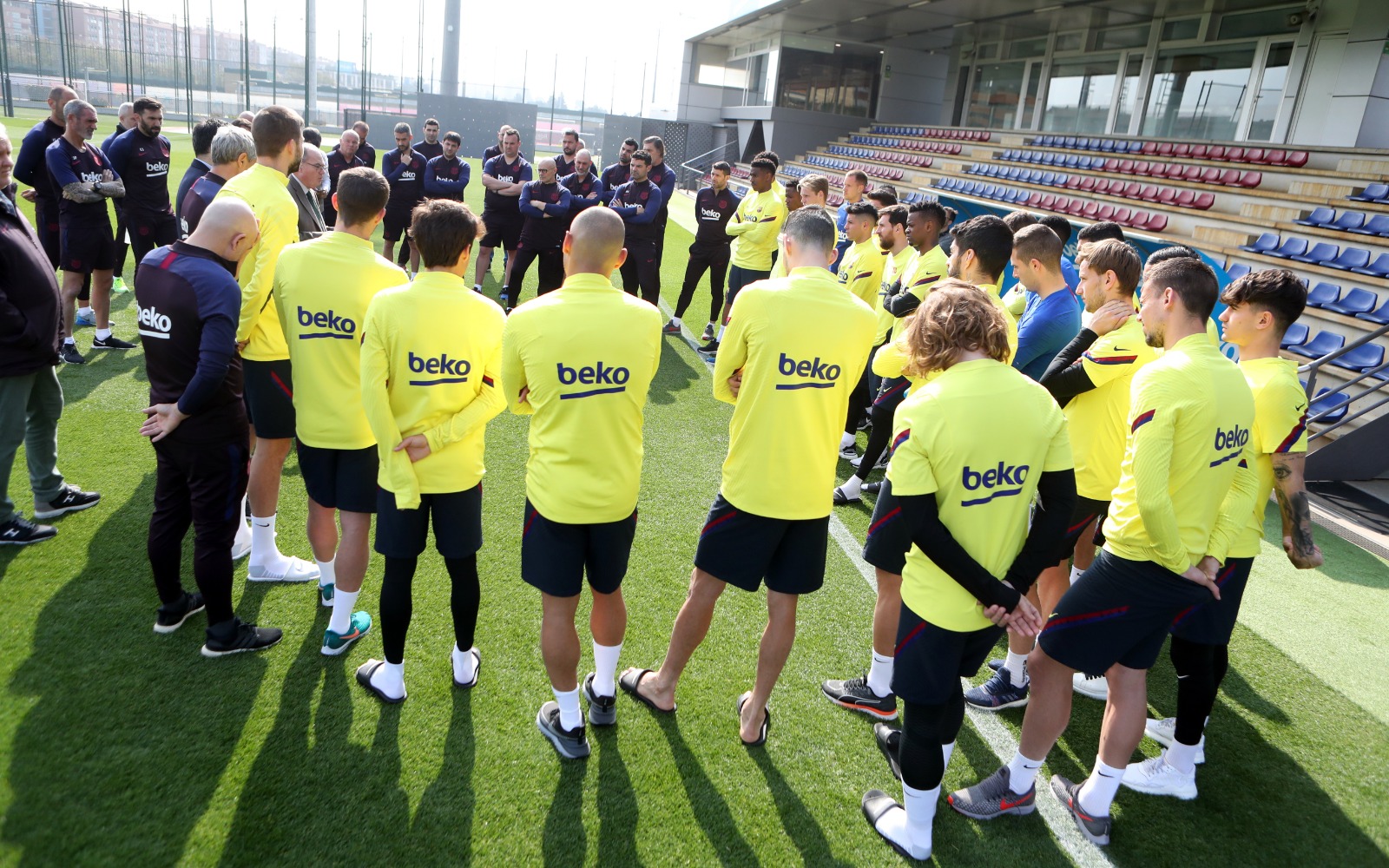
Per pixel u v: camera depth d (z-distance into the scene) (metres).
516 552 3.62
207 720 2.44
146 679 2.58
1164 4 14.19
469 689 2.70
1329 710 2.99
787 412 2.28
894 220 4.57
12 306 2.98
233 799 2.15
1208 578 2.13
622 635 2.54
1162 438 2.03
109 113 30.94
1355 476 5.54
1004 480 1.86
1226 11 13.88
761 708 2.54
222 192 2.93
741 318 2.30
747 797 2.36
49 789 2.12
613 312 2.17
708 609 2.53
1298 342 7.46
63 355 5.34
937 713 2.05
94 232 5.33
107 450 4.17
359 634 2.91
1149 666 2.24
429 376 2.33
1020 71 19.47
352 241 2.64
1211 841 2.35
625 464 2.27
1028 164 15.96
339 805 2.18
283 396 3.03
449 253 2.31
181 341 2.46
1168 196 11.80
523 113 32.91
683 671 2.93
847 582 3.68
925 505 1.85
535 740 2.50
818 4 18.23
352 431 2.65
